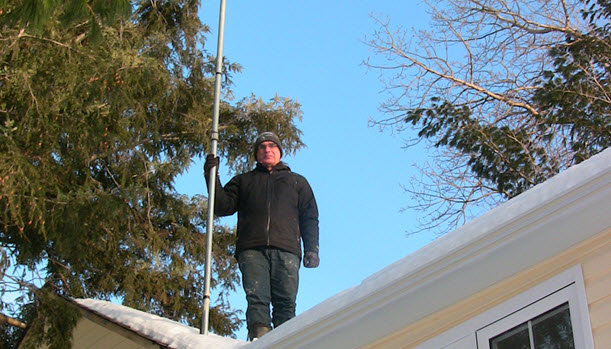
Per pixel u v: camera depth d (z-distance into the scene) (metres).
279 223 6.13
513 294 4.08
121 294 13.45
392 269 4.48
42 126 9.14
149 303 13.75
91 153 11.45
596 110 12.23
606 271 3.83
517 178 12.45
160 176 14.23
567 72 12.42
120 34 11.82
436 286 4.29
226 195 6.35
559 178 4.08
